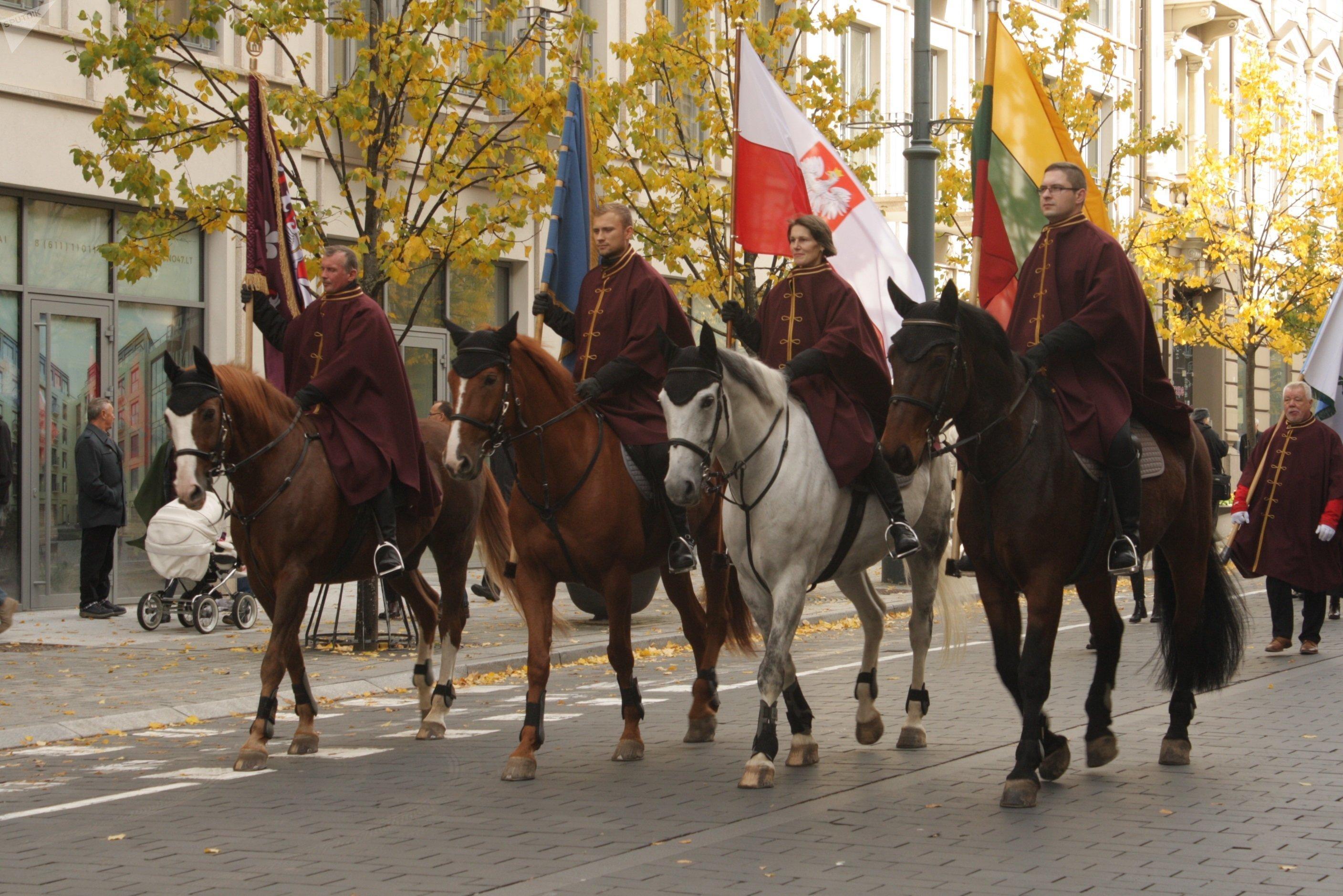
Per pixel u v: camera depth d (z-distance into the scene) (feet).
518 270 77.66
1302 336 116.47
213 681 42.27
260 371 66.64
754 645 34.42
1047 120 48.75
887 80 101.24
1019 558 27.09
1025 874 21.81
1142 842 23.63
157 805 27.30
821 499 29.17
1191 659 30.71
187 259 64.69
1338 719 35.24
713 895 20.93
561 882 21.68
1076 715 36.35
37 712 37.09
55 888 21.61
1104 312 27.66
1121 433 27.48
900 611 63.93
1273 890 20.81
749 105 47.32
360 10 50.47
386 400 33.27
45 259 59.67
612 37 79.77
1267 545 48.21
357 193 68.28
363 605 49.73
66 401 60.44
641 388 31.99
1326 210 112.78
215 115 63.16
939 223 81.15
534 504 30.48
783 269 64.95
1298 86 155.02
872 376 30.55
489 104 52.03
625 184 63.72
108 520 56.90
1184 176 131.85
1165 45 135.95
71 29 59.67
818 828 24.88
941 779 28.89
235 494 31.76
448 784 29.01
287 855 23.41
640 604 57.41
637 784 28.76
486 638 52.85
